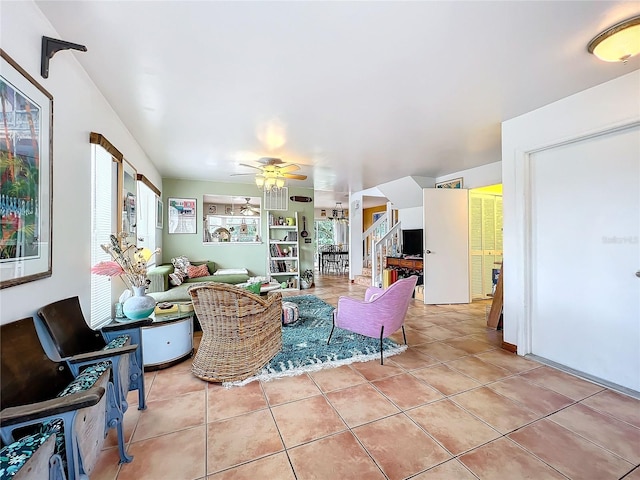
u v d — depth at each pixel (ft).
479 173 16.05
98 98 7.36
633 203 7.09
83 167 6.48
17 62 4.17
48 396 4.27
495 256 18.43
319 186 22.07
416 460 4.90
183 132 10.39
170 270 15.43
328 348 9.80
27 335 4.23
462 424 5.84
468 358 9.10
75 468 3.36
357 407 6.44
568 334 8.39
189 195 19.08
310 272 22.63
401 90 7.51
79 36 5.33
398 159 14.35
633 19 4.94
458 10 4.77
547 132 8.44
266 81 7.03
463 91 7.59
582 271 8.05
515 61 6.27
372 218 34.04
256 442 5.35
